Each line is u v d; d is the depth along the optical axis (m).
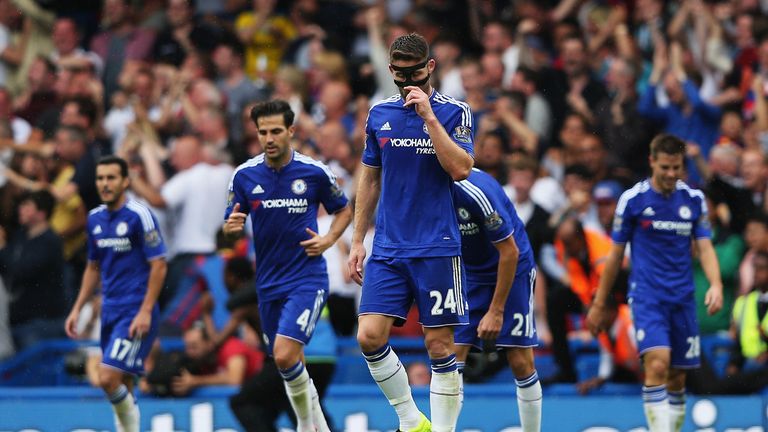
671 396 33.19
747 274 38.56
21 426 36.41
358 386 36.47
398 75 23.59
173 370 36.62
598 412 35.59
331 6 51.72
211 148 42.03
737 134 43.88
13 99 51.94
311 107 46.25
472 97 44.12
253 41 50.06
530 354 29.06
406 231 24.20
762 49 45.44
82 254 43.03
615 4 50.41
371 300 24.36
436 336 24.31
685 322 32.12
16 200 44.00
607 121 43.84
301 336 29.06
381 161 24.70
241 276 35.53
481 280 28.45
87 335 41.56
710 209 39.06
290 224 29.39
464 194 26.20
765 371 36.16
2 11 53.00
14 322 41.47
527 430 29.39
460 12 50.06
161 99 48.09
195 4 53.25
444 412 24.48
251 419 33.94
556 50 48.81
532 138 42.62
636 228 32.16
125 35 50.84
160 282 33.16
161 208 40.94
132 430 33.22
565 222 36.16
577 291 36.06
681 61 44.88
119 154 44.19
